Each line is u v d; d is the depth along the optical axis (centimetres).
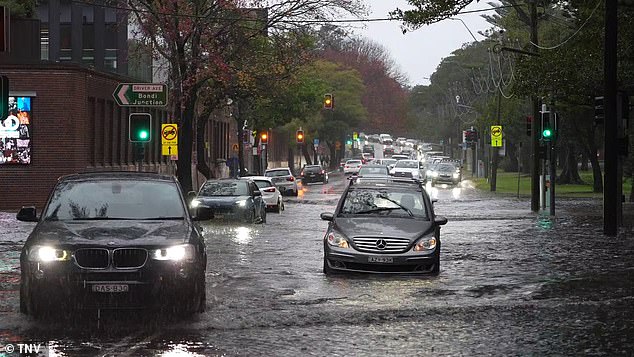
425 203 3741
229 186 6444
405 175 13875
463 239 5328
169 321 2461
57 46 11950
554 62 7162
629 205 9438
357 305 2781
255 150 13950
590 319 2562
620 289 3195
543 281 3409
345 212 3719
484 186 14800
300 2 8300
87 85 8094
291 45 8788
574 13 7388
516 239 5316
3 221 6469
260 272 3606
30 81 7769
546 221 6962
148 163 10388
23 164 7812
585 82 7100
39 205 7819
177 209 2711
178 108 8138
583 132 13062
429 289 3159
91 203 2697
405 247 3469
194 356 2023
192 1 8075
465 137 16925
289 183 11481
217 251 4453
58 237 2433
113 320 2466
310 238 5234
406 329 2389
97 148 8538
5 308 2653
